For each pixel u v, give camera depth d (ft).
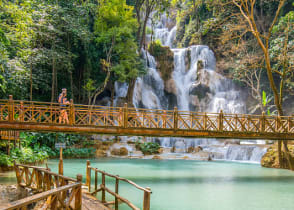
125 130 40.68
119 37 82.74
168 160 67.72
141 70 90.07
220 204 29.30
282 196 33.32
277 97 58.18
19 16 42.52
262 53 93.81
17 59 55.72
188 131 43.88
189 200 30.58
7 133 44.09
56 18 72.84
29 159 48.83
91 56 89.25
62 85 85.51
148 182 40.06
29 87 74.54
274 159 58.08
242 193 34.53
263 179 44.32
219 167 57.00
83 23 86.63
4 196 27.43
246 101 100.63
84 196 26.37
